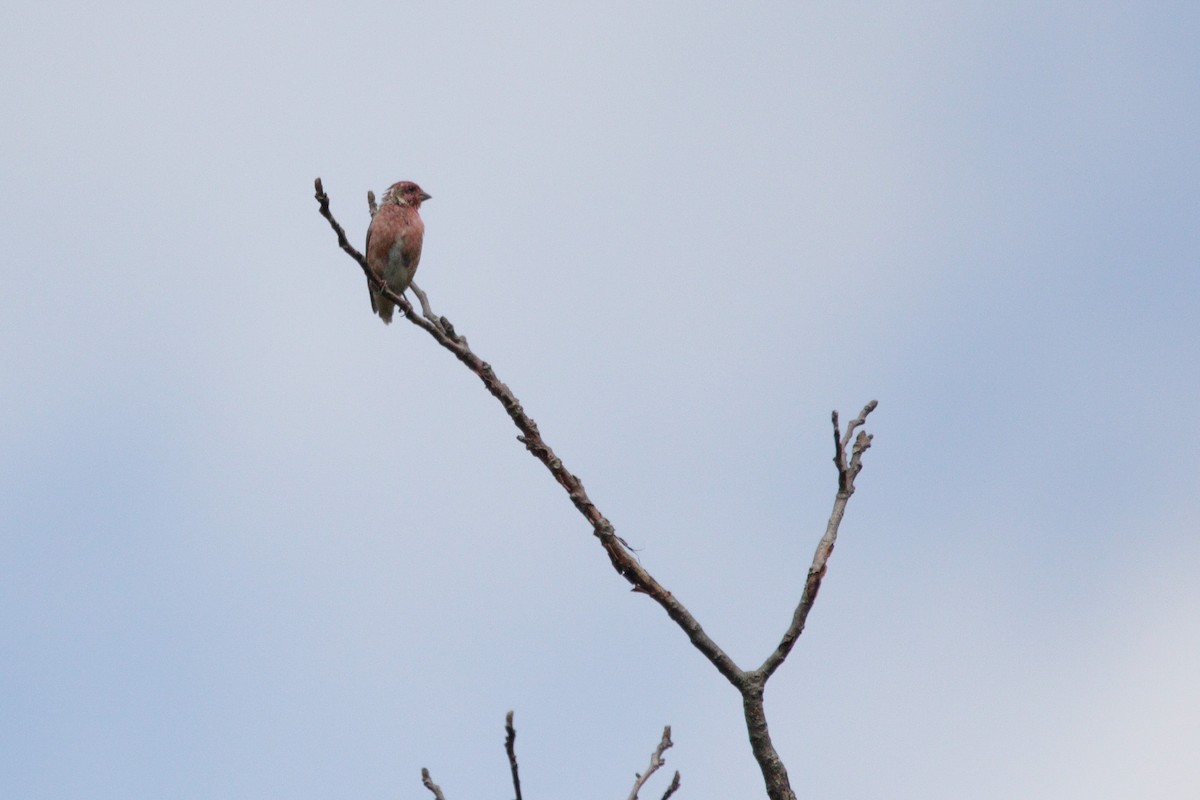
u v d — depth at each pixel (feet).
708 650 24.98
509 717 20.08
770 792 23.86
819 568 25.03
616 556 26.09
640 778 22.75
